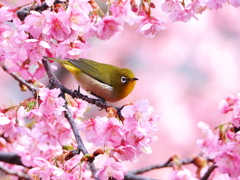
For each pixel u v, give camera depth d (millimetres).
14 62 10086
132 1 9453
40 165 7902
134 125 7828
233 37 26953
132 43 25906
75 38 9031
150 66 25844
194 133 24469
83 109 10078
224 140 10031
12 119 8680
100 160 17359
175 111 24781
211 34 26703
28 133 8672
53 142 9969
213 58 26297
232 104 10586
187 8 9547
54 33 8945
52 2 8633
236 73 26125
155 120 8219
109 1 9562
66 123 9836
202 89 25641
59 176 7582
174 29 26469
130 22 9734
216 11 26906
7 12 9375
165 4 9500
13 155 12023
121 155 8008
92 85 10344
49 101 8359
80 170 7637
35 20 8914
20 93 22391
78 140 8156
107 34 9672
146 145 8125
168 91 25344
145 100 7836
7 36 9617
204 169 11945
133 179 12352
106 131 7941
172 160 12000
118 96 10664
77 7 8875
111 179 8211
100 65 10617
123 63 25562
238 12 27031
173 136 24281
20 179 12727
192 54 26344
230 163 9516
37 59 9461
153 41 26172
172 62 26016
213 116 25062
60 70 21656
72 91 9008
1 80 22359
